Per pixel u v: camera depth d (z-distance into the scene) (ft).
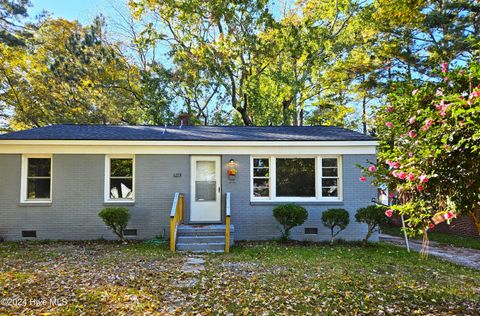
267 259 27.78
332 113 78.28
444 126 12.55
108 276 21.75
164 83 69.15
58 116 65.10
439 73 15.60
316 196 38.22
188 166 37.76
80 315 15.42
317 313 16.30
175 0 65.51
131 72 73.51
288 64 70.74
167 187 37.52
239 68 68.03
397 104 15.76
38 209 36.37
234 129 44.70
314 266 25.50
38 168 37.09
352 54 68.13
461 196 12.38
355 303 17.72
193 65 66.23
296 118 77.36
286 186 38.34
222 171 37.88
